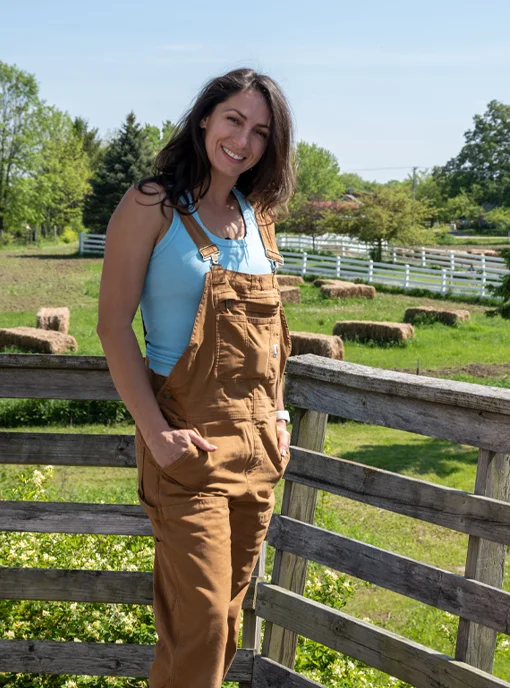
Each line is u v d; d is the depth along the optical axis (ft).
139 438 6.37
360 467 7.21
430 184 272.10
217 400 6.11
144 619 10.77
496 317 80.33
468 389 6.55
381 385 7.02
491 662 6.66
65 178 228.43
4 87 198.49
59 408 42.45
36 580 7.95
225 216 6.37
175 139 6.27
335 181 270.67
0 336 59.62
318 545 7.48
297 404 7.82
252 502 6.36
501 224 267.80
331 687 10.62
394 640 6.86
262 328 6.24
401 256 119.44
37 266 124.47
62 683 9.52
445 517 6.62
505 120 301.84
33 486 16.22
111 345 6.01
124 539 13.21
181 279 6.01
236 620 6.66
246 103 6.09
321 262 108.58
